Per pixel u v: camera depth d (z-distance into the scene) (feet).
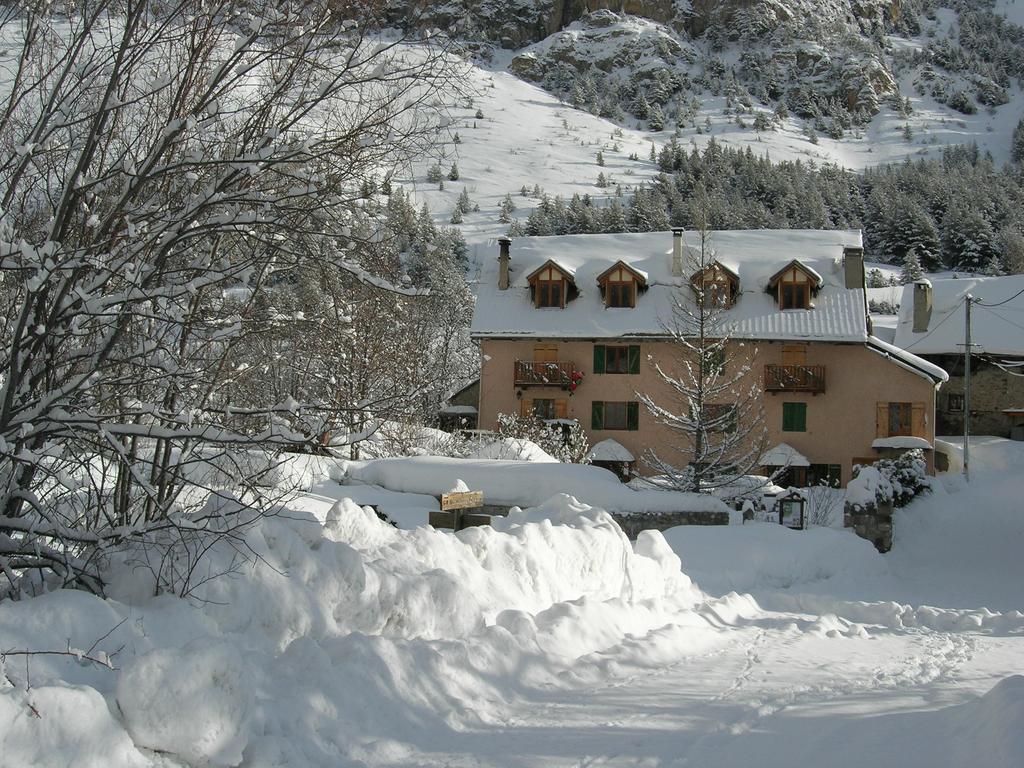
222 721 15.90
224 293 24.36
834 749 19.30
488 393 136.05
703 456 94.17
